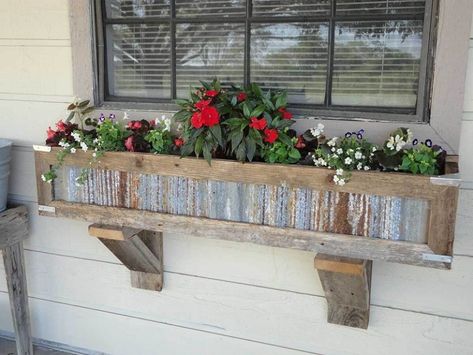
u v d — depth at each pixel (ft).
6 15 6.22
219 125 4.96
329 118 5.23
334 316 5.61
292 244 4.91
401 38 5.03
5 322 7.52
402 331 5.49
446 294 5.25
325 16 5.22
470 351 5.28
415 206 4.46
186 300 6.34
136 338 6.73
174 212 5.30
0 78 6.45
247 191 4.98
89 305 6.87
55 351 7.14
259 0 5.41
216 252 6.05
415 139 4.77
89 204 5.64
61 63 6.12
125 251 5.84
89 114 6.06
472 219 5.01
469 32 4.62
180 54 5.80
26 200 6.77
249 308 6.07
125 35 5.96
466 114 4.83
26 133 6.51
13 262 6.63
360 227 4.66
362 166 4.65
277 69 5.49
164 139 5.35
